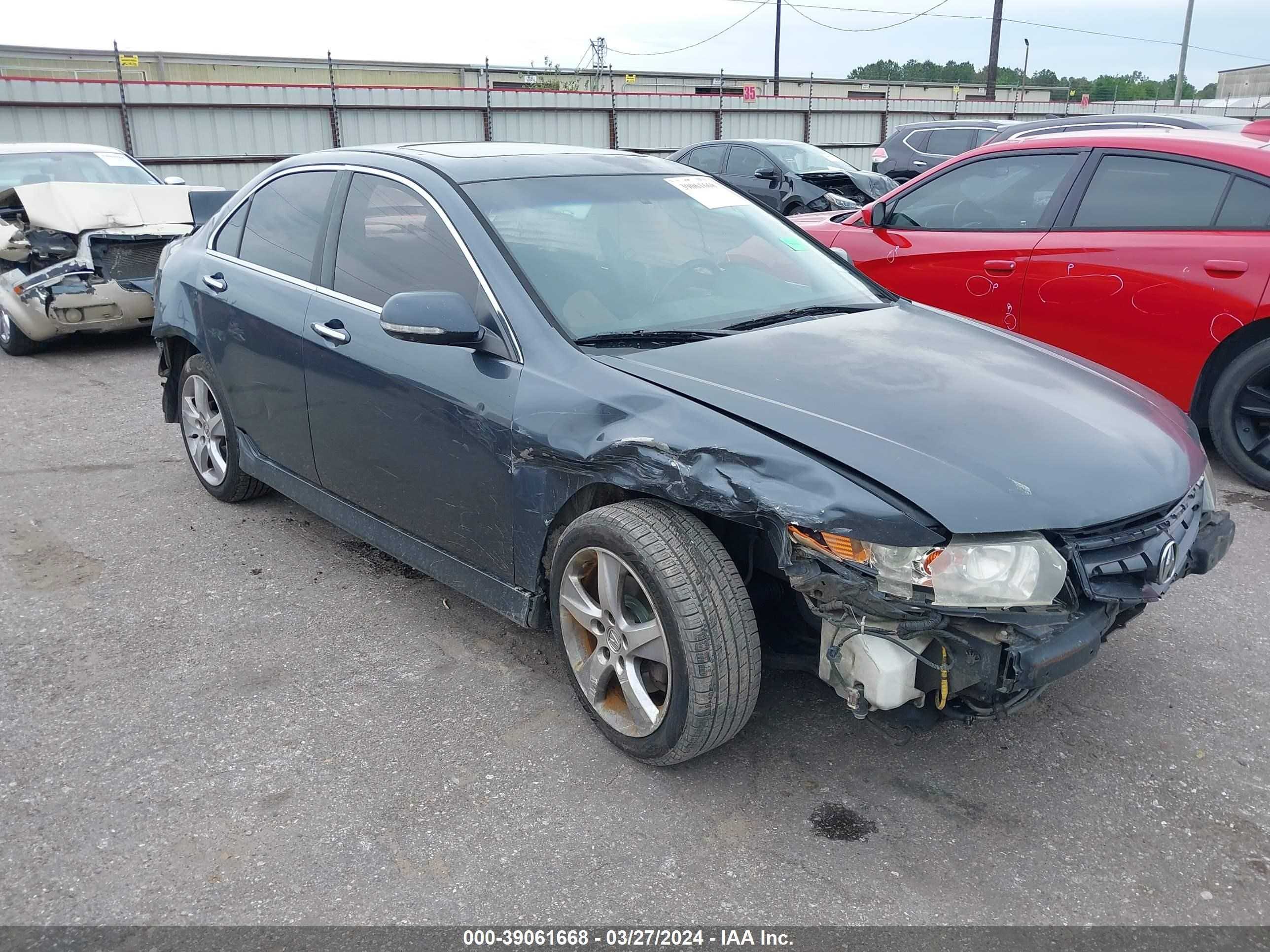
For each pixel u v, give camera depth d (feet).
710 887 7.72
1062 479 7.95
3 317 26.89
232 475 14.98
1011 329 18.30
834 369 9.36
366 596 12.67
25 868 7.91
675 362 9.31
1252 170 15.66
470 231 10.48
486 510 10.07
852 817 8.53
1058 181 17.83
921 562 7.37
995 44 115.24
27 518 15.24
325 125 67.10
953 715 8.06
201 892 7.67
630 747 9.10
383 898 7.62
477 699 10.33
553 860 8.02
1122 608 8.17
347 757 9.36
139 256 26.73
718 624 8.16
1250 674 10.82
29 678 10.73
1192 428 10.18
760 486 7.81
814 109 89.61
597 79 109.60
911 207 20.08
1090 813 8.60
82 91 57.52
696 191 12.75
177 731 9.78
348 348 11.34
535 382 9.43
